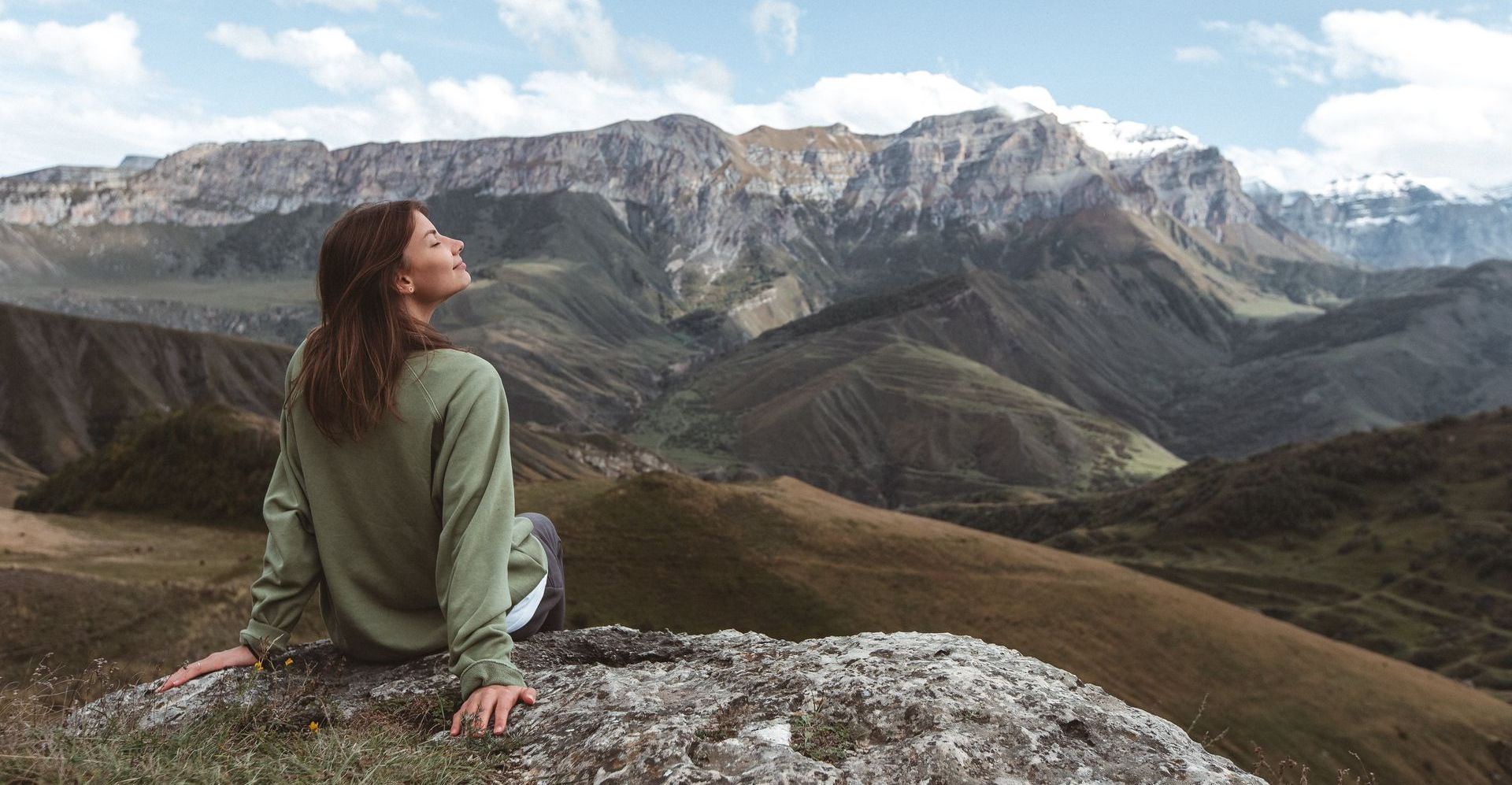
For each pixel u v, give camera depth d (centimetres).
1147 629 8588
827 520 10131
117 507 9700
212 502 9681
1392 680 8231
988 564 9562
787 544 9619
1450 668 12556
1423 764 7362
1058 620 8694
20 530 8156
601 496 10138
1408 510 17438
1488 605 14100
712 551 9425
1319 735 7519
